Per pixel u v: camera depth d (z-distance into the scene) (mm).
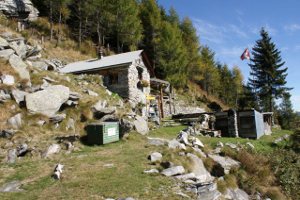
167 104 40406
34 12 43594
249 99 57594
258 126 29281
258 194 13547
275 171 16609
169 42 48875
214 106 56906
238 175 14164
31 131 15469
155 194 9805
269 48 56031
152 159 13328
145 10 53406
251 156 16859
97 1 44906
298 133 30062
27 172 11492
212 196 10586
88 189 9875
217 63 82000
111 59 32469
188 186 11047
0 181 10609
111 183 10422
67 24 49875
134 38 48438
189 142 16969
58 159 13250
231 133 27922
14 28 33312
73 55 39781
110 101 23812
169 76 47812
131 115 21578
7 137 14273
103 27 49438
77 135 16531
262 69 56156
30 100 16688
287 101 59844
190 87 58562
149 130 23000
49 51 36031
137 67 32250
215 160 14508
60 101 17859
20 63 19078
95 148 15742
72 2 47188
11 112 15812
